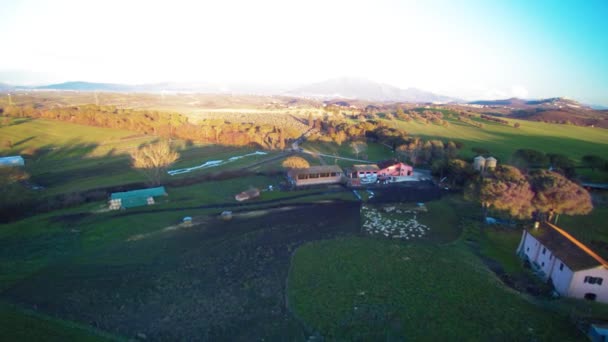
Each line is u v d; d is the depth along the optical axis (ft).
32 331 88.53
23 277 124.26
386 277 127.85
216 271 131.95
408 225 179.63
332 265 136.98
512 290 120.06
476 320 102.42
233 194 227.20
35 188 230.27
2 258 138.00
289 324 101.71
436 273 130.93
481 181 187.73
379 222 183.01
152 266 134.62
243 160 324.19
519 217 169.68
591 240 158.92
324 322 102.17
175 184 244.83
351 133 438.40
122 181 247.29
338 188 244.22
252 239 160.97
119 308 107.76
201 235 164.35
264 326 100.68
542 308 109.50
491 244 159.53
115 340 90.33
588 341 93.61
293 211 198.29
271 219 185.98
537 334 96.17
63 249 146.92
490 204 176.86
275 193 230.07
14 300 109.50
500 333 96.53
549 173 183.42
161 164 256.52
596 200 217.56
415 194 232.12
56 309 105.91
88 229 167.73
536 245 137.28
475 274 130.21
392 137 392.27
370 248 152.56
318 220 185.26
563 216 188.24
